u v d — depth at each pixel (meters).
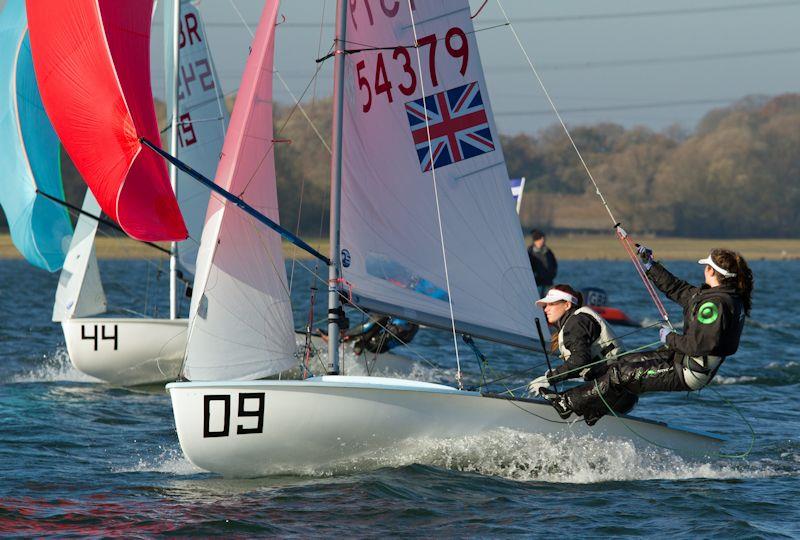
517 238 30.66
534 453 27.75
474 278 30.27
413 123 29.70
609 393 26.77
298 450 26.50
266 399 25.97
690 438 28.81
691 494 25.80
